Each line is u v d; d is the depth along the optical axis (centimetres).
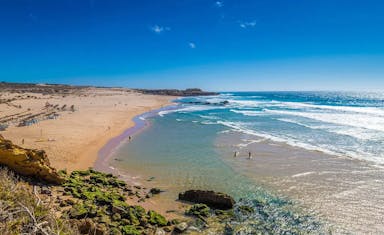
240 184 1912
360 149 2858
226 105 9788
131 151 2744
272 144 3103
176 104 9981
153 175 2069
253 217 1457
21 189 1131
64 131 3294
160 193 1728
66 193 1539
